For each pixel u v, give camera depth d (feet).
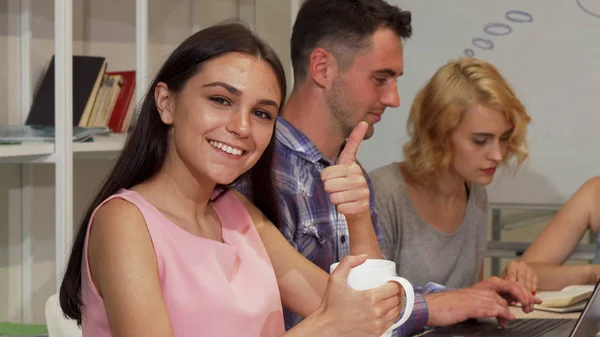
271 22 10.17
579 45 9.19
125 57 8.65
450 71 6.94
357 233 4.40
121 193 3.74
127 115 7.72
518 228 9.49
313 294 4.39
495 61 9.41
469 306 5.38
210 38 3.68
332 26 5.48
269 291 4.01
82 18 8.13
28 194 7.54
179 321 3.63
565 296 6.09
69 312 3.84
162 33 9.16
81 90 7.26
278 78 3.80
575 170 9.27
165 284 3.64
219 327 3.69
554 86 9.28
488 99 6.76
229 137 3.63
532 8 9.25
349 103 5.52
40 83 7.49
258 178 4.48
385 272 3.38
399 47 5.60
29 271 7.57
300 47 5.63
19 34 7.33
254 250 4.19
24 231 7.55
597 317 4.74
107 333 3.58
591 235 9.46
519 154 7.07
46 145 6.31
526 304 5.96
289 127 5.43
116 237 3.53
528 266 6.61
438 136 6.96
